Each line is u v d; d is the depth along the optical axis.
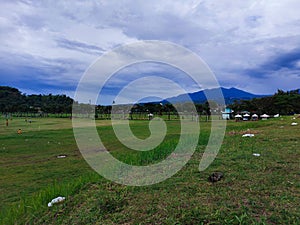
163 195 4.73
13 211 5.34
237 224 3.42
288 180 5.04
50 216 4.61
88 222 4.04
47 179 9.53
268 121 22.02
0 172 10.69
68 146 17.50
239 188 4.74
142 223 3.75
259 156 7.14
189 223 3.57
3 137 22.06
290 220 3.45
